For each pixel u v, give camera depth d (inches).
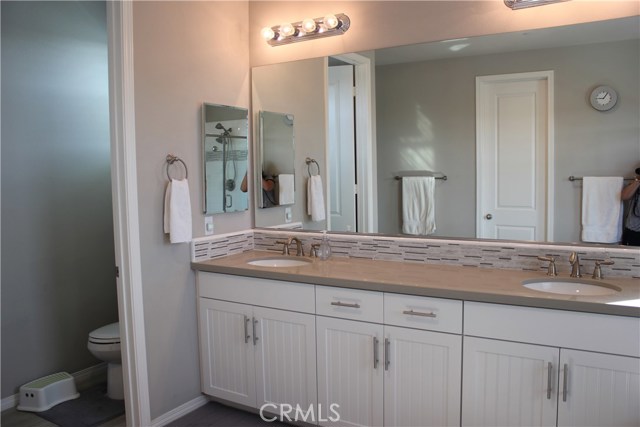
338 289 93.9
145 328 102.9
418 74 104.6
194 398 114.8
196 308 114.8
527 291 79.8
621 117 87.0
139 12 99.3
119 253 100.6
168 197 105.0
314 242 119.4
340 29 112.0
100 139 136.3
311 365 98.7
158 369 105.9
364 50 110.4
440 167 103.3
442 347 84.7
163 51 104.6
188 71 110.4
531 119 94.3
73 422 111.7
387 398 90.7
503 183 97.4
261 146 127.0
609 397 73.4
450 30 100.5
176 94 107.7
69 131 129.0
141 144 100.6
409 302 87.0
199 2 112.8
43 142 123.4
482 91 98.3
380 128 109.7
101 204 136.8
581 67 89.5
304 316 98.6
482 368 81.8
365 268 102.0
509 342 79.3
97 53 135.2
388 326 89.4
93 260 135.3
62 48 126.8
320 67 116.6
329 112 115.9
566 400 76.0
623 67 86.2
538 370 77.6
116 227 100.1
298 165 121.3
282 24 116.8
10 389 119.0
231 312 108.7
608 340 72.6
